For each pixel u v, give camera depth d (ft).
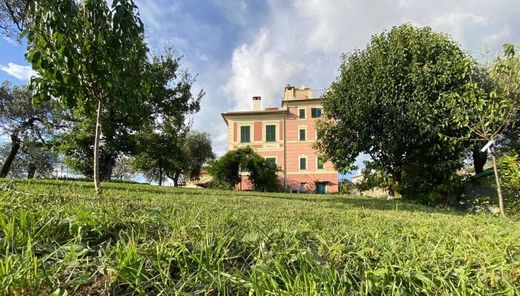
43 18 13.96
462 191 34.45
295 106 111.96
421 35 35.68
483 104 19.01
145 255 4.42
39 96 15.23
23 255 4.07
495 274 5.22
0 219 5.02
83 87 15.76
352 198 35.68
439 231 8.91
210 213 8.88
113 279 3.96
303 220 9.58
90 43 14.99
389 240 6.66
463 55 31.99
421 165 34.32
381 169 36.50
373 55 37.81
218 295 4.09
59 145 70.64
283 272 4.53
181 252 4.61
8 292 3.50
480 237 7.98
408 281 4.74
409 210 20.85
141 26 16.11
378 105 34.96
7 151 96.07
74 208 6.52
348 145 38.70
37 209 6.34
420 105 31.53
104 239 5.31
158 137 70.79
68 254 4.19
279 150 110.22
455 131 30.66
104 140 64.13
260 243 5.41
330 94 41.45
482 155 43.29
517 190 22.34
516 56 19.62
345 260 5.37
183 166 80.28
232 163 90.07
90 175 67.77
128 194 18.07
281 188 99.60
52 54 14.74
